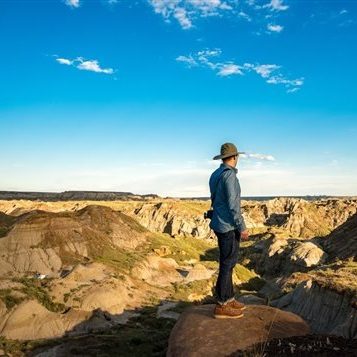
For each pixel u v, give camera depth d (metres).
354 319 39.19
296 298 56.00
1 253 89.94
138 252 111.88
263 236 145.62
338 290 47.72
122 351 53.66
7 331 60.34
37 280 77.88
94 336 60.03
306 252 103.88
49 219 100.25
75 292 73.88
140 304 78.44
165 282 98.69
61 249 94.75
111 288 77.12
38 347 55.84
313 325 47.47
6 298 67.19
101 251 101.25
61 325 63.66
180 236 149.00
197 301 90.00
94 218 125.19
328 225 185.25
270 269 114.69
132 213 190.88
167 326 67.50
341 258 93.75
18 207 177.62
